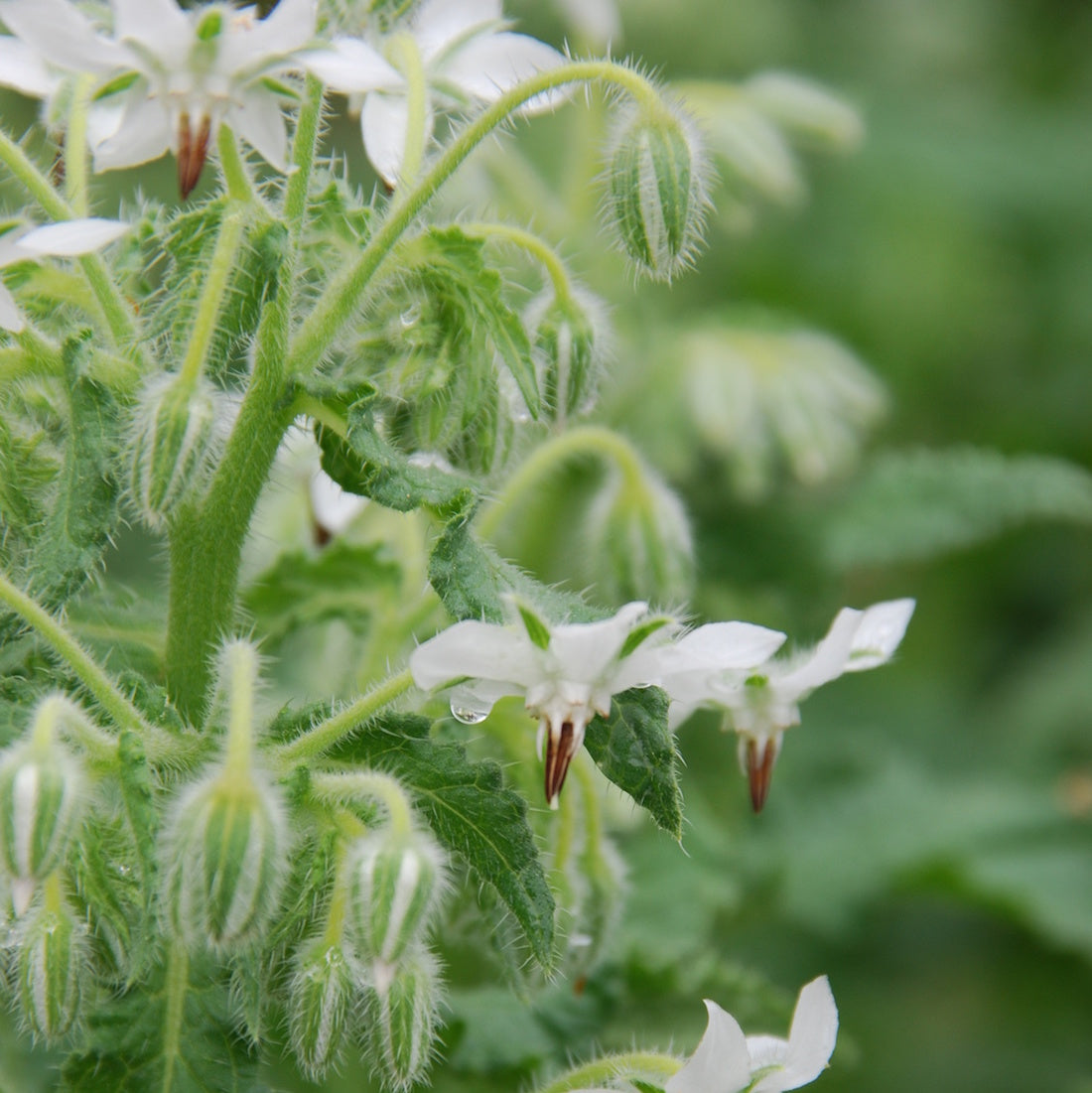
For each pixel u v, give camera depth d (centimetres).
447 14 48
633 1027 54
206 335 44
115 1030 45
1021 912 63
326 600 51
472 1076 52
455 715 46
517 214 62
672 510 51
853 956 72
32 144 55
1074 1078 68
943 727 82
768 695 47
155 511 44
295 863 45
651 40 81
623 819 51
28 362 46
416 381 46
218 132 45
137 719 45
